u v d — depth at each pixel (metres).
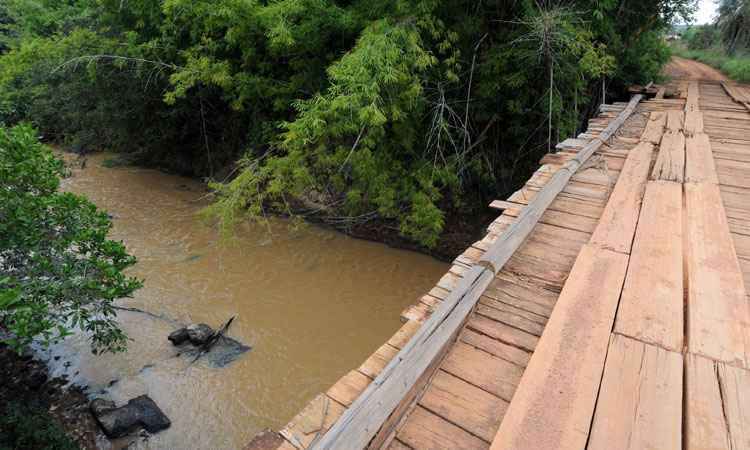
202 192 10.51
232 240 7.81
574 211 2.69
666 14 8.74
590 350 1.43
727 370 1.32
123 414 4.14
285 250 7.82
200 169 11.56
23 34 14.07
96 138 13.04
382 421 1.18
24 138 3.74
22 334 3.14
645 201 2.63
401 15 5.55
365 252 7.82
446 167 6.80
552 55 6.05
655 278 1.82
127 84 9.77
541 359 1.40
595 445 1.11
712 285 1.74
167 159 12.28
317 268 7.29
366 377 1.44
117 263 4.01
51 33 13.41
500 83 6.61
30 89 12.24
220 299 6.32
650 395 1.24
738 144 4.07
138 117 11.09
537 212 2.51
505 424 1.18
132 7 8.19
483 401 1.37
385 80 4.66
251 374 4.95
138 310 5.91
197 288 6.57
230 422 4.32
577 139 4.38
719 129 4.81
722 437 1.10
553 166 3.55
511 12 6.56
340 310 6.20
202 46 7.25
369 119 4.82
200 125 11.11
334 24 6.22
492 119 7.29
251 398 4.61
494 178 7.66
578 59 6.59
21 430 3.72
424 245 7.70
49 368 4.80
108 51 9.02
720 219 2.35
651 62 9.49
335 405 1.33
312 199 8.84
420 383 1.43
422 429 1.28
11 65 11.51
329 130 5.31
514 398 1.26
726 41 19.12
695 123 5.05
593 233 2.27
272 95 7.90
